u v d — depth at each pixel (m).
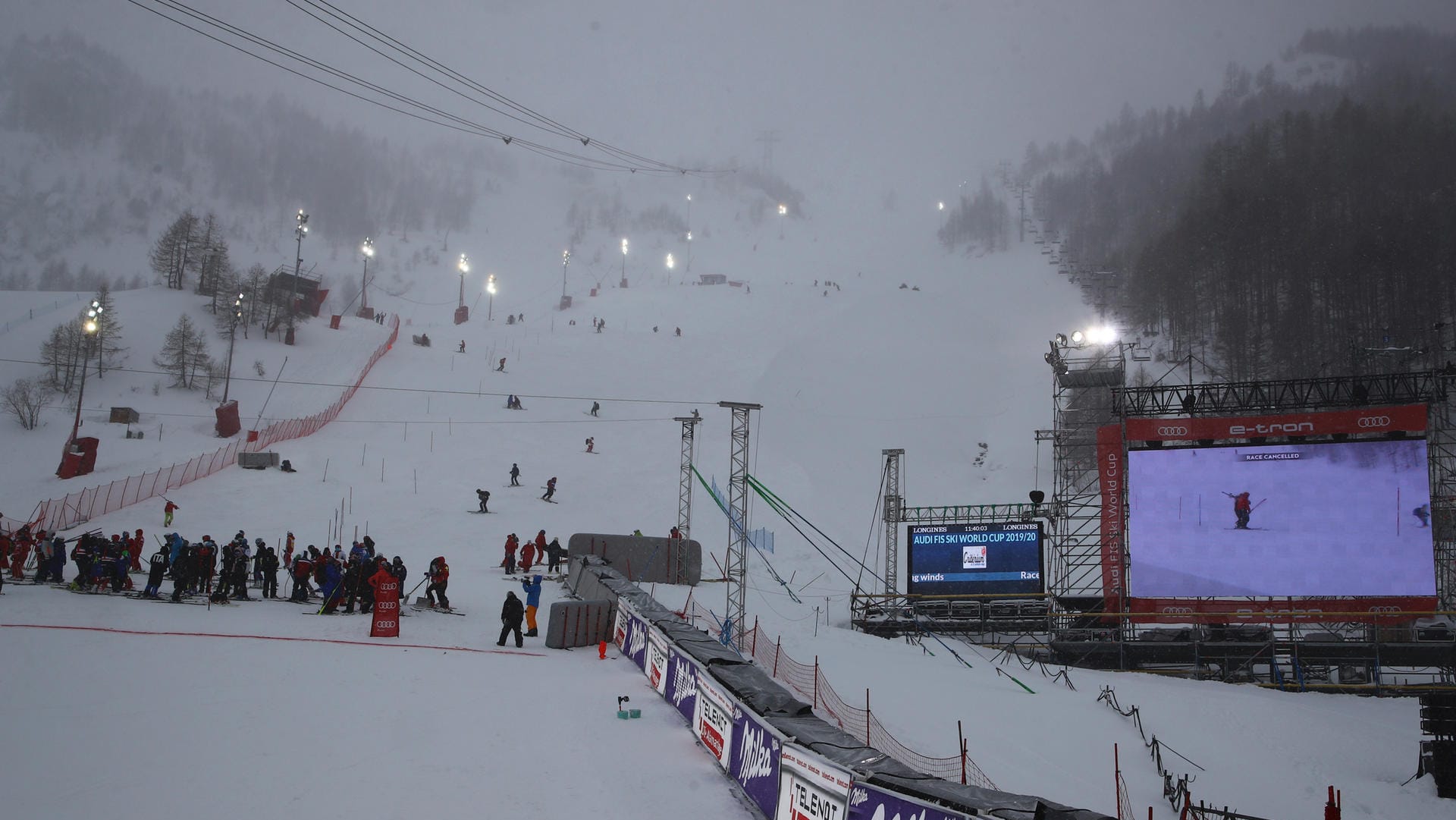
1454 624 32.62
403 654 18.81
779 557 46.41
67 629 17.75
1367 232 111.38
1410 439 32.41
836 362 89.44
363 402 65.19
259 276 84.31
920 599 38.25
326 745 12.27
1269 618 32.31
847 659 28.73
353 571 23.70
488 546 39.72
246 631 19.67
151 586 22.52
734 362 87.56
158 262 89.19
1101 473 36.78
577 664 19.48
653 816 10.51
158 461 46.97
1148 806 17.81
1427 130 145.38
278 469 48.06
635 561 36.81
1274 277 110.81
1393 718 27.67
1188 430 35.31
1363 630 32.50
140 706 13.26
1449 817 18.80
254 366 69.81
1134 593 34.38
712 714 13.53
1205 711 26.86
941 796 8.23
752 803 11.23
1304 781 20.86
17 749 10.93
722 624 28.42
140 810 9.48
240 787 10.43
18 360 63.81
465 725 13.81
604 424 66.00
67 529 34.78
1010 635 38.38
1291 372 93.00
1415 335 90.94
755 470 59.88
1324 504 32.94
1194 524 34.19
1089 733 22.95
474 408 66.69
